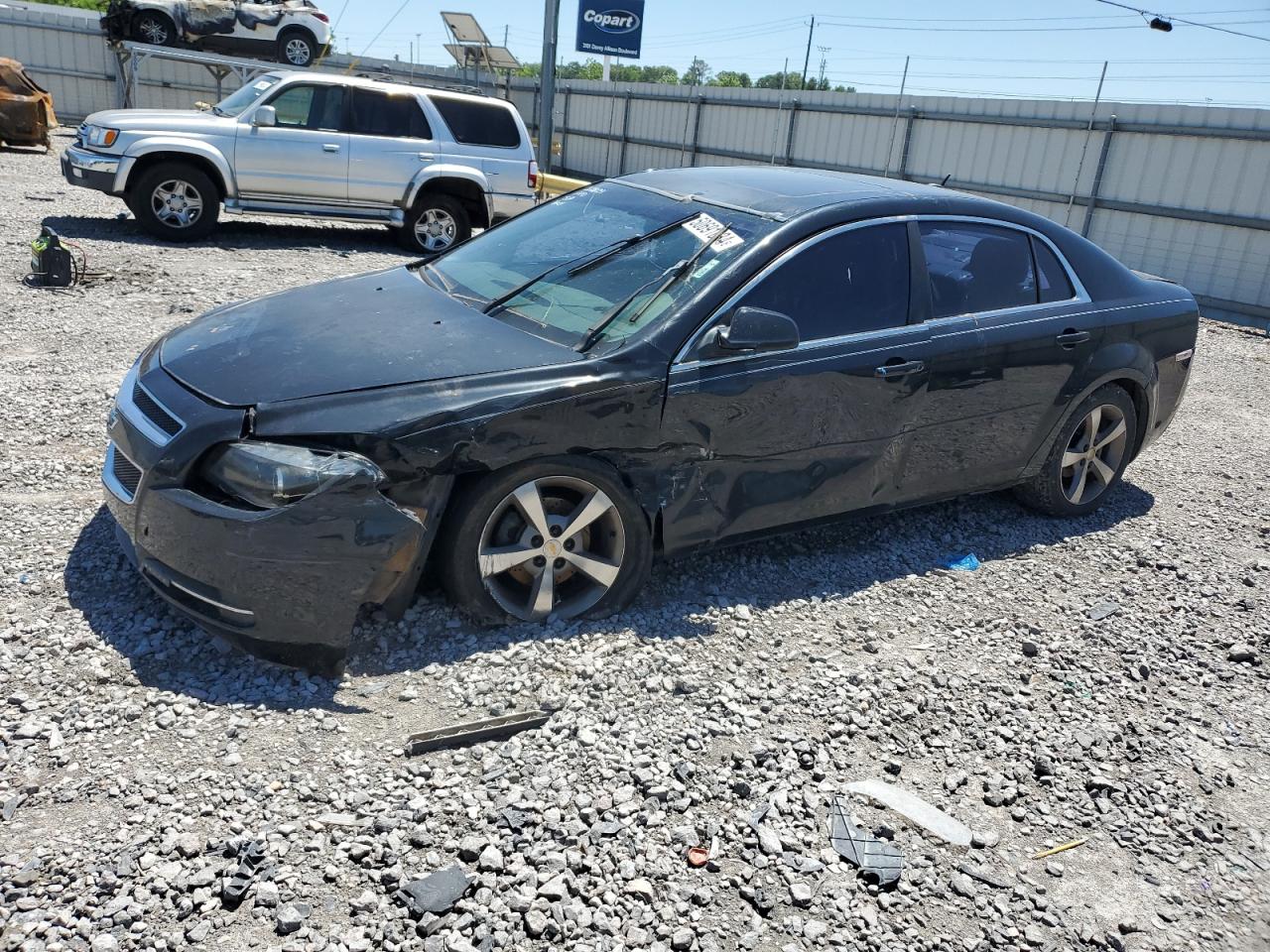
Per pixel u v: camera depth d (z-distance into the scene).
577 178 33.25
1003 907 2.74
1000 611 4.48
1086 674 4.02
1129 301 5.40
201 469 3.35
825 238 4.32
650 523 3.97
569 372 3.68
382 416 3.38
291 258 11.96
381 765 3.01
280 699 3.27
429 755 3.09
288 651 3.31
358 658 3.52
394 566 3.35
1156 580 4.97
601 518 3.89
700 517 4.08
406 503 3.42
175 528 3.30
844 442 4.38
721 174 5.07
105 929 2.35
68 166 11.83
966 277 4.79
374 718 3.23
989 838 3.01
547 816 2.84
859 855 2.84
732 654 3.84
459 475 3.59
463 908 2.51
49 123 22.12
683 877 2.71
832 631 4.13
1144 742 3.58
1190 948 2.69
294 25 18.55
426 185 13.38
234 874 2.53
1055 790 3.26
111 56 28.59
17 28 27.38
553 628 3.78
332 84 12.66
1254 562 5.31
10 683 3.21
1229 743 3.65
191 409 3.43
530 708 3.36
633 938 2.48
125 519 3.52
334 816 2.77
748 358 4.02
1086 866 2.95
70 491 4.74
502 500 3.61
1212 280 16.39
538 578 3.78
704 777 3.11
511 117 13.77
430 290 4.52
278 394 3.42
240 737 3.07
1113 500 6.09
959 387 4.68
